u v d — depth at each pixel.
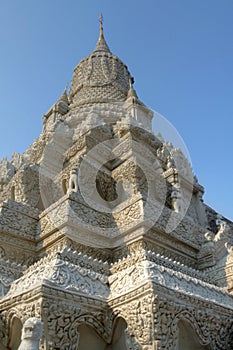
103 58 25.80
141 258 8.33
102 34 29.41
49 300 6.70
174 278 7.88
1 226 10.28
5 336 7.29
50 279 7.06
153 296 6.74
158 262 8.58
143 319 6.73
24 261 10.36
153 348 6.45
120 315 7.19
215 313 7.92
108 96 23.02
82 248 10.09
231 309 8.34
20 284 7.80
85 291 7.45
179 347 7.49
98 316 7.34
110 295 7.76
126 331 6.96
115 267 8.75
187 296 7.43
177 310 7.09
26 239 10.69
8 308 7.32
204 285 8.55
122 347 7.31
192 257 11.80
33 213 11.35
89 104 21.58
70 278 7.48
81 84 24.34
